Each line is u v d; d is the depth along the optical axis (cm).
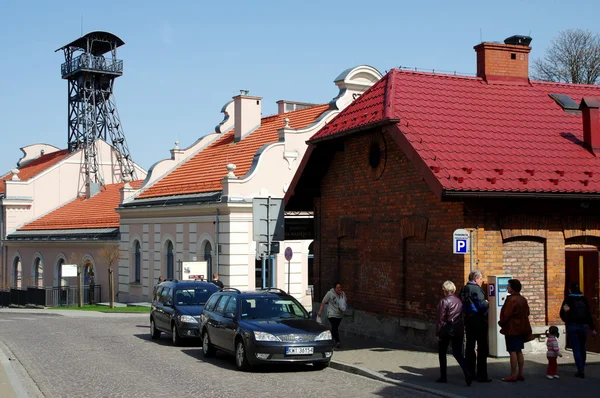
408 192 1808
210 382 1447
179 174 4128
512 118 1853
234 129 4144
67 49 5700
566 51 4597
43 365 1731
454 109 1839
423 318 1756
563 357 1602
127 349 2023
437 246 1694
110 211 4703
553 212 1656
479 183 1536
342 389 1352
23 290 4750
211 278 3422
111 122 5728
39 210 5519
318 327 1617
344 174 2108
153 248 3938
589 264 1700
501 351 1585
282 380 1469
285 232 2294
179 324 2066
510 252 1638
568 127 1855
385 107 1795
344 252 2120
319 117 3562
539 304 1655
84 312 3628
